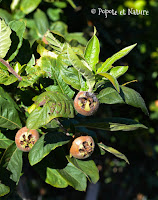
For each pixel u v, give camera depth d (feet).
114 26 3.97
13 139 1.96
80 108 1.64
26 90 2.02
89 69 1.77
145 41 4.17
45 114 1.59
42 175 1.94
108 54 3.80
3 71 1.89
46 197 5.11
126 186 5.55
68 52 1.61
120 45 4.03
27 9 2.94
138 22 4.13
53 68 1.93
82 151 1.79
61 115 1.60
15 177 1.86
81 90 1.80
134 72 4.12
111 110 3.08
